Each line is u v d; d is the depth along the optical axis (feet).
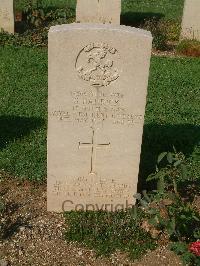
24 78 11.28
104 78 6.31
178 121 9.61
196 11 13.98
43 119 9.43
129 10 17.63
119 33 6.07
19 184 7.62
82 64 6.22
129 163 6.93
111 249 6.51
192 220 6.77
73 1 18.15
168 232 6.29
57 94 6.35
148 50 6.17
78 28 6.01
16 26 14.85
